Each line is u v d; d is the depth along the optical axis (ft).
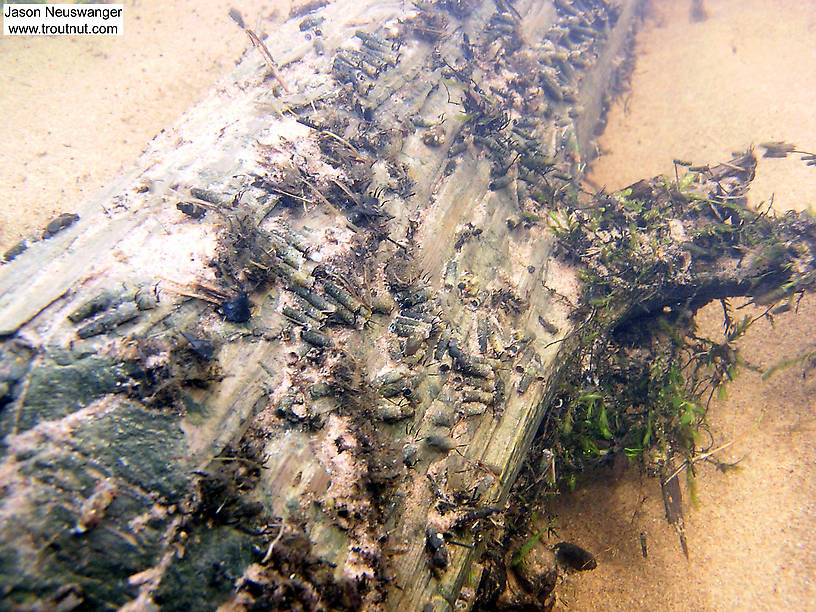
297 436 0.39
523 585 0.46
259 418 0.39
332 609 0.35
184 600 0.33
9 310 0.39
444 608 0.39
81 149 0.70
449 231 0.55
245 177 0.49
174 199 0.47
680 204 0.61
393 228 0.52
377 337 0.45
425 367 0.45
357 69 0.62
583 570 0.50
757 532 0.49
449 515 0.41
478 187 0.60
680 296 0.57
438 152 0.60
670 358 0.56
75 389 0.36
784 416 0.55
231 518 0.35
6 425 0.34
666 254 0.56
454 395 0.45
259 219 0.46
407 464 0.41
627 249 0.58
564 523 0.53
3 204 0.62
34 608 0.31
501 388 0.47
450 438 0.44
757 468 0.53
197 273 0.42
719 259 0.55
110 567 0.33
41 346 0.37
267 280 0.43
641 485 0.54
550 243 0.60
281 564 0.35
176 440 0.36
